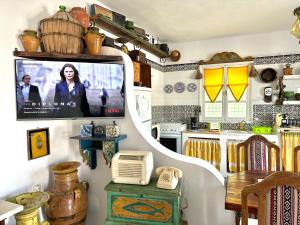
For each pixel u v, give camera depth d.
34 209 1.39
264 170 2.21
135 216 1.66
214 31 3.78
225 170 3.77
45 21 1.63
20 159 1.60
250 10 2.89
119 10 2.85
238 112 4.20
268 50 3.91
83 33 1.80
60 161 1.91
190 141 3.99
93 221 2.10
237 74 4.14
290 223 1.08
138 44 3.24
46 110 1.70
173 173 1.71
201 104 4.41
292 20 3.28
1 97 1.49
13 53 1.56
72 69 1.77
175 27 3.54
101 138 1.82
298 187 1.04
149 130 2.84
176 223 1.58
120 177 1.75
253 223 1.65
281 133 3.52
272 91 3.92
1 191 1.48
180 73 4.53
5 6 1.50
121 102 1.92
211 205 1.87
